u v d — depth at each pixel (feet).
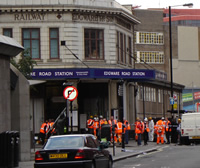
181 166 78.33
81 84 167.94
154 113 219.00
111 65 168.86
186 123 150.00
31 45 163.94
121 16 175.52
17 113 90.17
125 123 141.79
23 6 162.50
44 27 164.14
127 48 183.52
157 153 111.65
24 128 90.79
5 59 84.33
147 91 208.95
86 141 67.36
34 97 163.73
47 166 64.85
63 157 64.80
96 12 166.81
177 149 123.85
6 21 163.84
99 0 169.07
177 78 331.77
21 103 90.63
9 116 85.46
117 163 88.28
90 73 156.66
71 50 164.45
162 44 322.75
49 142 67.26
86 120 165.48
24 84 91.30
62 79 160.35
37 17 164.25
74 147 65.72
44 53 163.63
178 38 331.77
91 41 167.22
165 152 113.91
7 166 75.31
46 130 136.26
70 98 87.66
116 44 171.32
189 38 335.67
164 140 157.07
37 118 163.73
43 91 163.73
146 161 90.48
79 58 165.17
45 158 65.16
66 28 164.35
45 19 164.25
